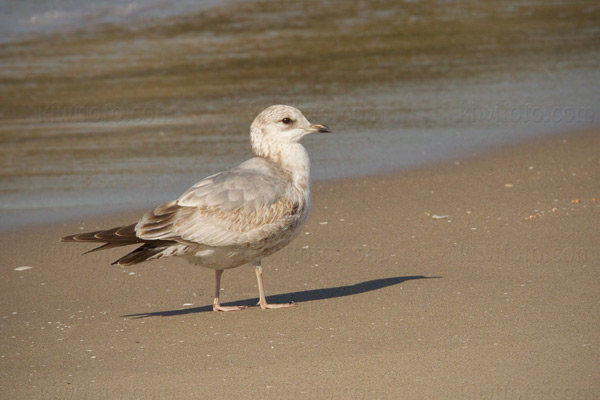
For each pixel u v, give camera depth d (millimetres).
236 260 10273
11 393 8164
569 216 13508
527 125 19625
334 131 19328
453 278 11070
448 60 25547
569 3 34469
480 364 8320
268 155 10836
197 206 9945
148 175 16719
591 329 9086
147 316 10320
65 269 12164
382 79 23453
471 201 14680
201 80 23375
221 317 10172
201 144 18422
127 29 29516
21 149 18156
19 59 25344
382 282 11109
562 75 23781
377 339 9141
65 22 29906
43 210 14969
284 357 8805
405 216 14039
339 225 13688
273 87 22625
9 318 10297
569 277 10844
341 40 28172
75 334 9742
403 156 17672
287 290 11086
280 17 31766
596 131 19062
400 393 7820
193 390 8094
